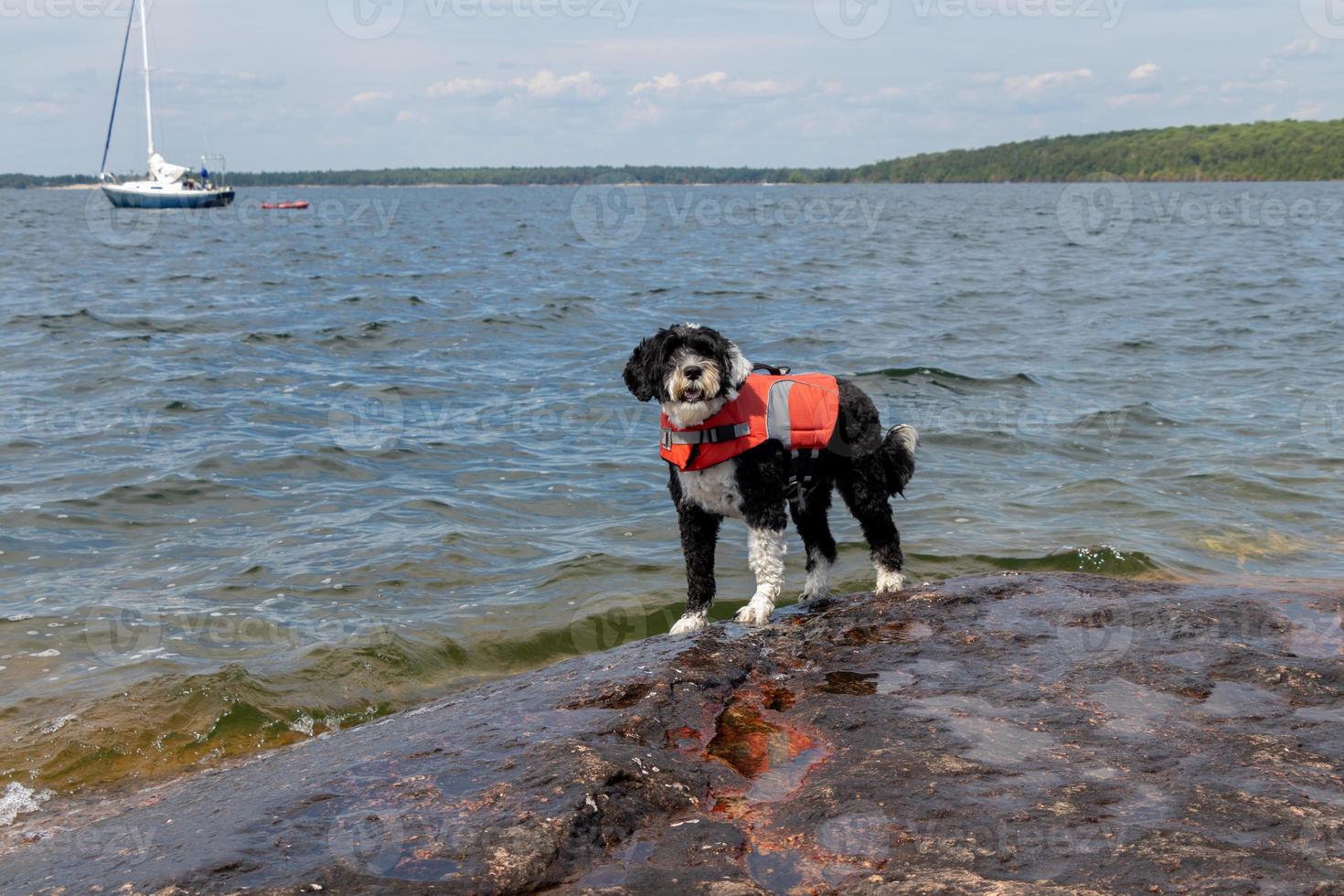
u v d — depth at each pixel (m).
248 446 10.62
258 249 40.91
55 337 17.09
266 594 6.93
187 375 14.16
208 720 5.20
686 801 3.46
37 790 4.59
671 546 7.85
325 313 20.66
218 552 7.75
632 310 20.83
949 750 3.70
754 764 3.76
